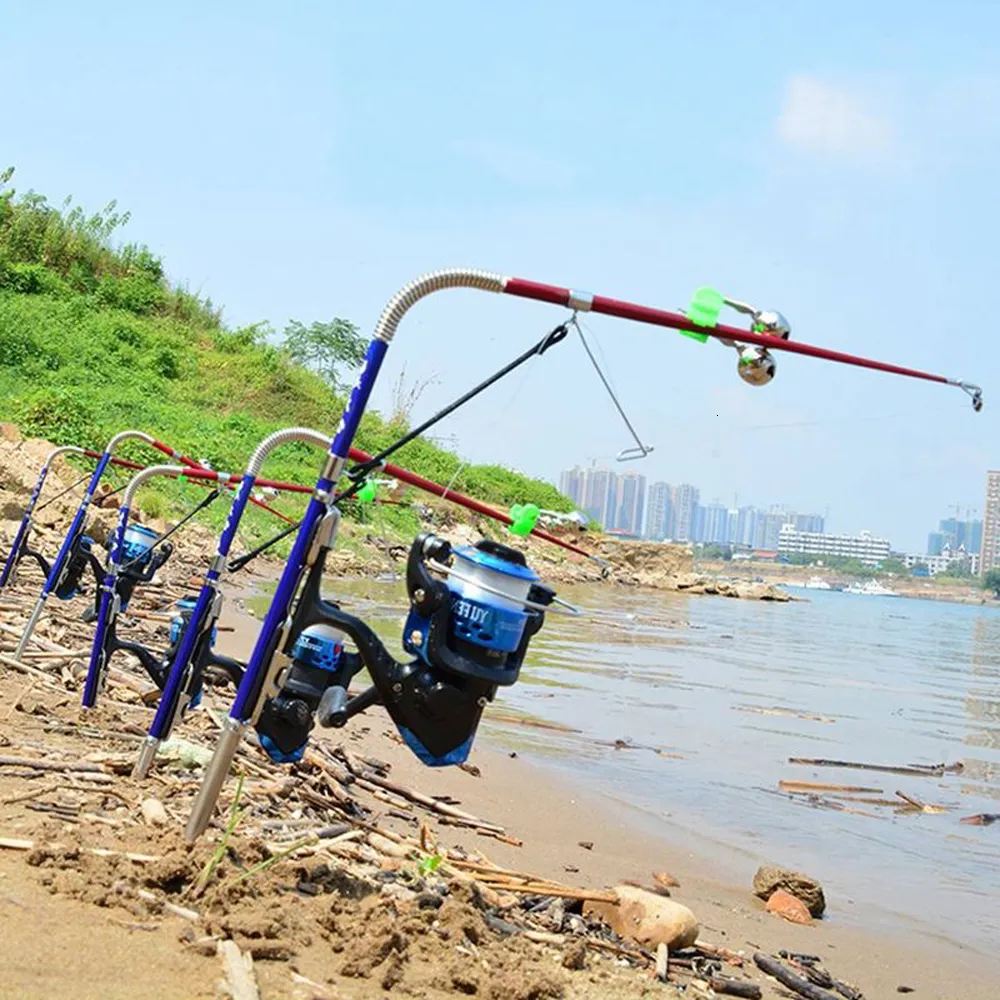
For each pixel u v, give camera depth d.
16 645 7.91
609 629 24.88
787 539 191.50
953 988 5.43
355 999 3.26
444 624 3.88
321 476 3.97
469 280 3.82
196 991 3.09
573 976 4.01
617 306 3.79
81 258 39.59
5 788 4.79
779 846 7.94
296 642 4.12
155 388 32.41
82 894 3.60
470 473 40.94
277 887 4.02
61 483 17.56
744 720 13.72
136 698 7.37
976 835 8.98
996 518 178.00
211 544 20.73
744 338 3.80
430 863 4.55
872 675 22.02
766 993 4.69
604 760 10.09
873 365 3.90
